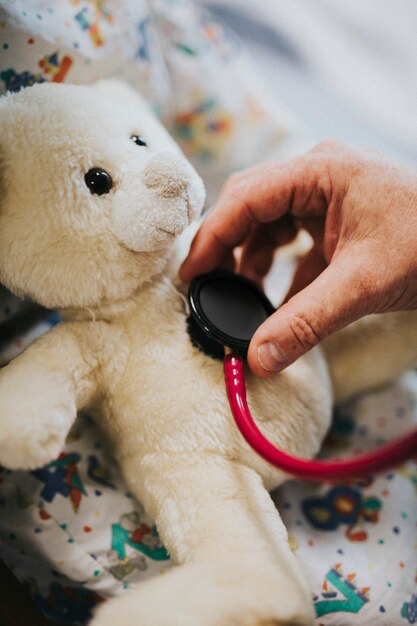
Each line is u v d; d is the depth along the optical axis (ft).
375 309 1.57
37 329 1.87
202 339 1.49
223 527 1.26
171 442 1.38
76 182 1.32
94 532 1.63
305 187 1.70
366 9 3.55
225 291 1.59
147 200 1.31
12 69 1.73
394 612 1.65
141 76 2.12
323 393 1.63
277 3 3.50
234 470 1.38
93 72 1.93
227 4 3.43
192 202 1.39
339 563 1.70
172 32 2.32
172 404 1.40
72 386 1.35
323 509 1.83
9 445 1.18
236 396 1.37
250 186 1.71
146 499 1.42
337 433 2.02
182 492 1.34
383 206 1.56
